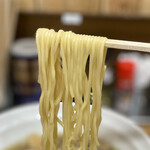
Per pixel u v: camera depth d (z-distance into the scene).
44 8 0.37
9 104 0.47
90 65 0.24
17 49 0.43
